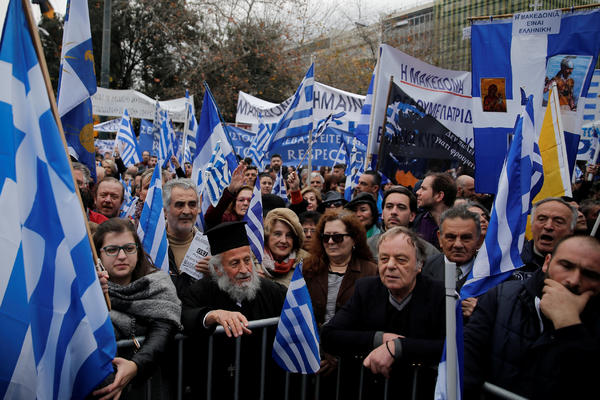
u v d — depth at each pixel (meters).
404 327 2.92
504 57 5.18
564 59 5.05
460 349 2.29
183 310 2.89
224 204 4.67
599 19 4.94
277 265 3.98
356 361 3.11
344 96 9.59
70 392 2.07
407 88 6.24
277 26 25.48
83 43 3.87
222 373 3.02
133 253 2.75
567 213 3.29
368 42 28.95
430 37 34.25
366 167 6.36
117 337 2.62
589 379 2.03
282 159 8.91
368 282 3.12
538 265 3.41
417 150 6.29
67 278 2.06
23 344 1.85
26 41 2.03
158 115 7.50
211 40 25.48
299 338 2.93
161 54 26.97
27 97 2.02
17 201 1.90
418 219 5.19
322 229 3.75
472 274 2.75
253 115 10.86
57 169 2.08
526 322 2.37
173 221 3.87
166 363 2.95
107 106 12.42
